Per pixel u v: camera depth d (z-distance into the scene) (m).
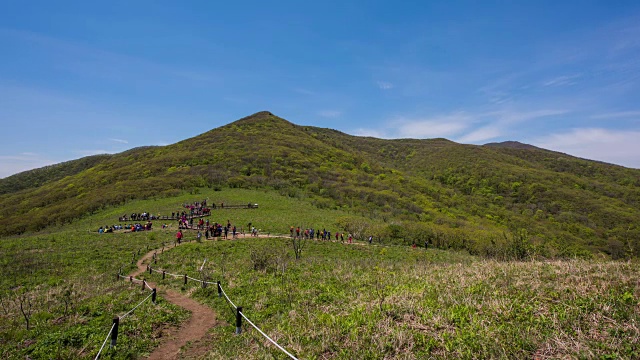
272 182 74.88
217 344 9.46
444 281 11.10
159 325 11.11
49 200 72.56
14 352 8.67
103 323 10.81
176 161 87.25
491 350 5.65
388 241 41.84
